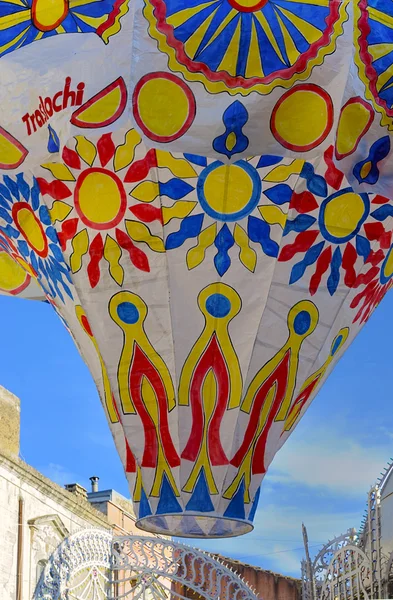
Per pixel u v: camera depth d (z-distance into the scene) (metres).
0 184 10.78
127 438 10.42
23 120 10.07
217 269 10.28
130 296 10.41
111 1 10.12
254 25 10.01
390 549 16.44
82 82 9.88
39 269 11.13
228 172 10.09
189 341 10.34
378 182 10.16
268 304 10.34
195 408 10.30
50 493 22.69
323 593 15.95
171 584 24.38
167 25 9.97
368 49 10.13
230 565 29.17
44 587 18.47
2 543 20.19
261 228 10.26
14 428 22.62
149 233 10.27
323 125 9.93
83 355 10.88
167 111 9.81
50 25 10.16
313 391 10.81
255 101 9.85
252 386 10.35
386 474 15.40
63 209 10.45
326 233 10.40
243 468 10.33
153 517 10.32
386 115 10.11
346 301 10.70
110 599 20.62
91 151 10.10
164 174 10.09
